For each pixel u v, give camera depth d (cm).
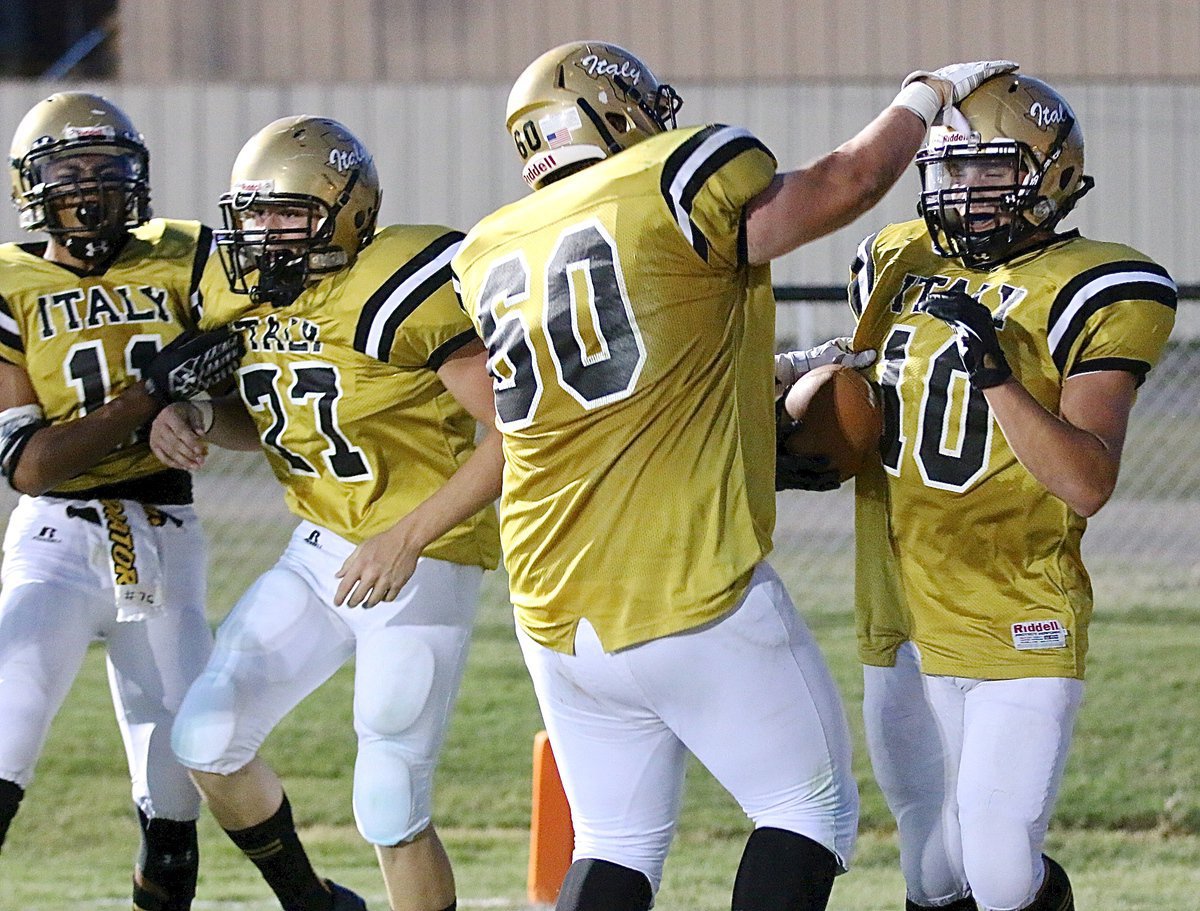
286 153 1148
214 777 1212
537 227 955
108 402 1290
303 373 1177
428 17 6222
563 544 955
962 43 6022
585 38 6172
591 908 966
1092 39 5962
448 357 1156
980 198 1077
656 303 923
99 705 2367
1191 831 1862
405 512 1206
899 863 1778
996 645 1102
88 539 1298
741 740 945
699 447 936
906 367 1115
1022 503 1086
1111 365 1055
